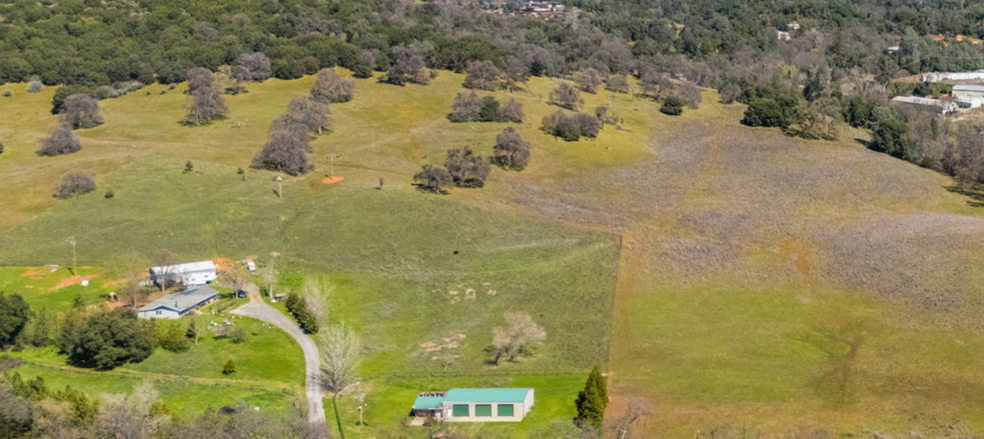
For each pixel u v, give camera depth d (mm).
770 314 144000
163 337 128250
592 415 110000
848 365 127062
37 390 109562
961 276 154750
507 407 110375
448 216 182000
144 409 105312
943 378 122750
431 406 111000
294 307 141125
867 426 110250
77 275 152750
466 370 125250
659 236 177500
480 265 162375
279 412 110938
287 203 184750
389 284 154625
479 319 142125
